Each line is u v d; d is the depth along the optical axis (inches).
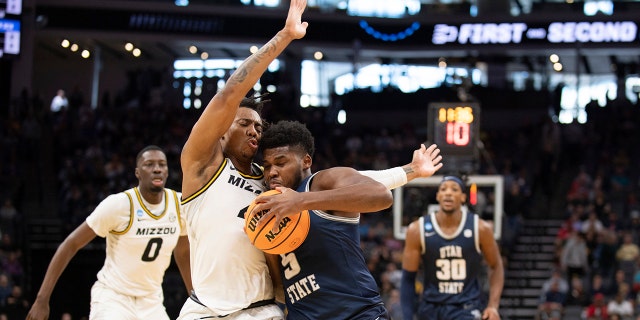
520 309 658.8
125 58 1122.0
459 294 284.5
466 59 1080.8
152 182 250.2
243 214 167.8
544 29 1028.5
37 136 847.1
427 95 1042.1
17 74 943.0
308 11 1058.1
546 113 1021.8
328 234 161.3
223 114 159.5
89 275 681.0
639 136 924.0
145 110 952.3
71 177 774.5
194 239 171.3
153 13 992.9
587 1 1095.0
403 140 914.1
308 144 168.6
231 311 166.6
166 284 625.3
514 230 700.0
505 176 740.7
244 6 1015.6
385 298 531.5
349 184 156.5
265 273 171.0
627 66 1055.6
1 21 906.7
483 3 1083.3
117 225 250.8
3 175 786.2
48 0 966.4
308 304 163.6
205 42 1018.7
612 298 582.9
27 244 685.9
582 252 601.6
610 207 729.6
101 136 882.8
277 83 998.4
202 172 167.5
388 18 1056.2
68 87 1091.9
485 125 1032.8
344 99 1059.9
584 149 890.1
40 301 246.2
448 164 405.4
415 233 288.5
